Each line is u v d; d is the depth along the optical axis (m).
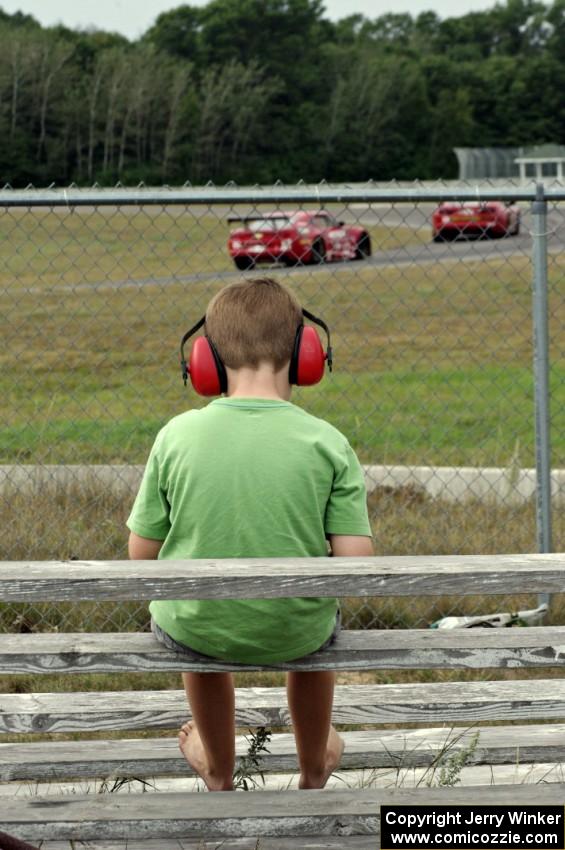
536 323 18.53
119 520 23.12
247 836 9.73
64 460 27.67
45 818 9.70
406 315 56.41
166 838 9.67
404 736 14.06
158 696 12.72
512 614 19.50
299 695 10.95
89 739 16.02
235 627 9.79
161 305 57.25
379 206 106.38
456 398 40.03
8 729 11.88
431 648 10.27
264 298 10.22
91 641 10.38
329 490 9.97
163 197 17.38
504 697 12.36
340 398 40.16
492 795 10.02
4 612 20.06
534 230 18.45
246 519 9.76
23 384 41.38
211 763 11.30
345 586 9.12
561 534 22.53
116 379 43.03
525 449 32.28
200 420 10.02
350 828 9.70
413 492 25.59
